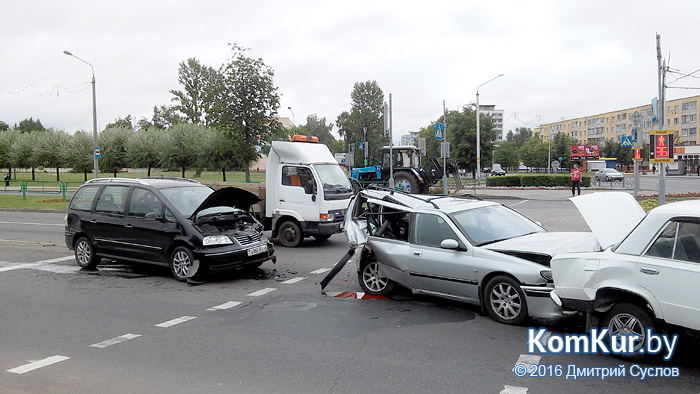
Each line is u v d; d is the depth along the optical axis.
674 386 4.61
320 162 12.88
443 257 7.07
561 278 5.55
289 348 5.79
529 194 29.14
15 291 8.77
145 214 9.60
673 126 92.38
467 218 7.45
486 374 4.92
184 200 9.71
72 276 9.91
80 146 45.78
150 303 7.89
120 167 46.69
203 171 44.53
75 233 10.51
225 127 25.61
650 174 67.44
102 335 6.39
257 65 25.52
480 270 6.67
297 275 9.77
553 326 6.40
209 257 8.90
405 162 23.88
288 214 12.77
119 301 8.04
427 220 7.48
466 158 42.22
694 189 32.47
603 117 113.12
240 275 9.81
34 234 16.06
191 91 62.59
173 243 9.23
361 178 24.52
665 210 5.00
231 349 5.80
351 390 4.61
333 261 11.13
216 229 9.31
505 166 79.31
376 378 4.88
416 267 7.38
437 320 6.75
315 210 12.45
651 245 4.97
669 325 4.80
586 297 5.34
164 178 10.73
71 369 5.29
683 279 4.67
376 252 7.92
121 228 9.84
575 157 74.81
